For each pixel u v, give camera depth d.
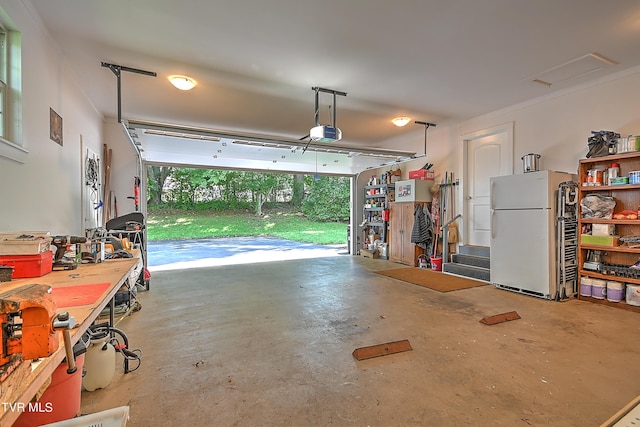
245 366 2.34
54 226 2.97
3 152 2.04
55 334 0.85
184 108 4.88
